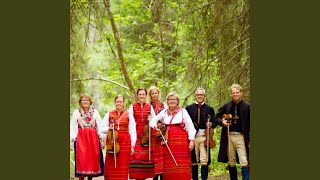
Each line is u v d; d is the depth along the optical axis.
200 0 14.72
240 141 12.07
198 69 14.74
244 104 12.12
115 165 11.78
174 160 11.71
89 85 16.52
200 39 14.63
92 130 11.78
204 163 12.17
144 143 12.32
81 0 14.98
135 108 12.35
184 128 11.80
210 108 12.29
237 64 14.02
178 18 15.55
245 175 12.02
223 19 14.13
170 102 11.79
